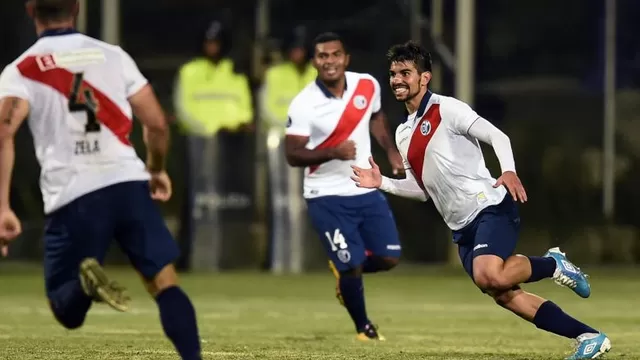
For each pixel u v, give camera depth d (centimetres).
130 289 4744
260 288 4831
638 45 6456
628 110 6344
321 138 2933
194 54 6456
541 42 6606
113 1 5809
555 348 2673
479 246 2259
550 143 6197
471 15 5728
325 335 3011
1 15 6197
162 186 1905
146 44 6562
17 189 5897
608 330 3209
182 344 1794
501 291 2320
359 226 2948
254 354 2453
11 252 5950
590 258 6031
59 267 1828
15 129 1769
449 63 5897
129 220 1814
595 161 6169
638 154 6269
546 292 4800
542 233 6056
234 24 6388
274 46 5594
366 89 2961
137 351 2470
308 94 2939
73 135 1795
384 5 6156
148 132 1847
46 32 1827
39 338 2820
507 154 2178
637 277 5512
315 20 6438
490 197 2286
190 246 5609
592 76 6444
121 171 1809
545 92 6356
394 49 2320
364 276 5562
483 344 2769
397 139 2361
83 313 1862
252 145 5881
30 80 1786
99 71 1809
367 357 2411
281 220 5594
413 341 2848
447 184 2298
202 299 4341
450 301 4344
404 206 6125
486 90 6334
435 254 6094
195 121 5306
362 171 2361
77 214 1791
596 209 6128
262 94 5353
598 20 6512
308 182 2953
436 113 2291
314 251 5719
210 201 5556
